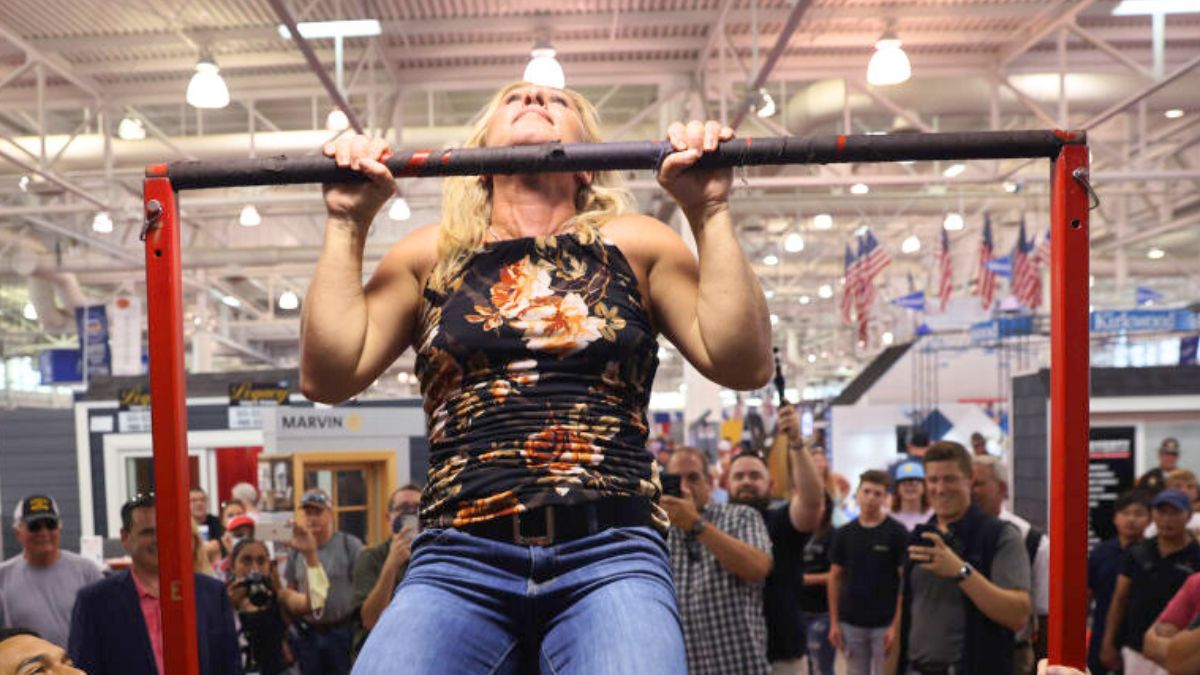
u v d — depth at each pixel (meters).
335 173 1.40
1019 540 4.17
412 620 1.26
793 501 4.16
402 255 1.52
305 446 9.81
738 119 10.45
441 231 1.50
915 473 7.43
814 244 26.31
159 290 1.38
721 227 1.40
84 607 3.78
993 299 19.42
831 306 34.16
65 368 20.94
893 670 4.54
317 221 21.36
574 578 1.29
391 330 1.48
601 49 11.72
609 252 1.44
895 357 20.31
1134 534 5.24
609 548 1.31
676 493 3.84
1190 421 10.73
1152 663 4.72
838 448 17.42
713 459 17.39
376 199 1.43
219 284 25.09
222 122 16.44
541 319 1.37
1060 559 1.40
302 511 5.89
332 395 1.46
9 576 4.73
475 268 1.43
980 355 19.91
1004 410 18.92
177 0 10.02
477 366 1.38
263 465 9.59
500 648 1.29
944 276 18.28
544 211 1.51
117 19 10.62
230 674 3.91
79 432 14.86
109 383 15.34
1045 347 18.36
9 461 16.30
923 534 4.16
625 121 16.61
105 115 12.92
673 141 1.37
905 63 8.35
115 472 14.80
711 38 11.27
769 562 3.81
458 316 1.40
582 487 1.31
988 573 4.16
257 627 5.35
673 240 1.50
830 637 6.41
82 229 19.75
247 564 5.54
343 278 1.42
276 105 15.30
